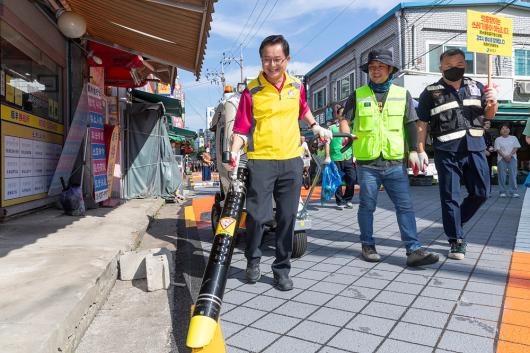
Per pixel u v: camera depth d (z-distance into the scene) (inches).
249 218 137.9
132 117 418.3
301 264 170.6
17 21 211.5
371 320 113.7
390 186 165.9
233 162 127.4
